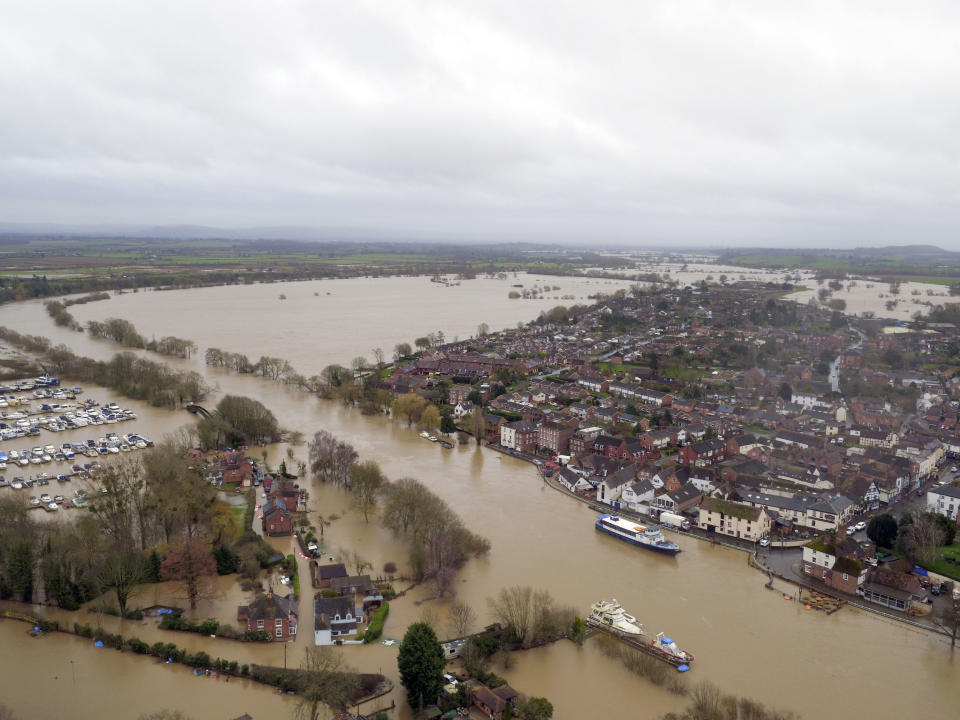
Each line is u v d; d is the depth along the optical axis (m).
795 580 188.38
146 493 199.88
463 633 155.75
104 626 159.38
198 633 157.38
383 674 143.00
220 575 184.00
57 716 130.50
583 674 144.88
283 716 131.88
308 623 163.12
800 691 139.62
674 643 156.12
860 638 160.25
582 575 188.88
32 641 154.25
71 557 170.25
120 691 138.25
